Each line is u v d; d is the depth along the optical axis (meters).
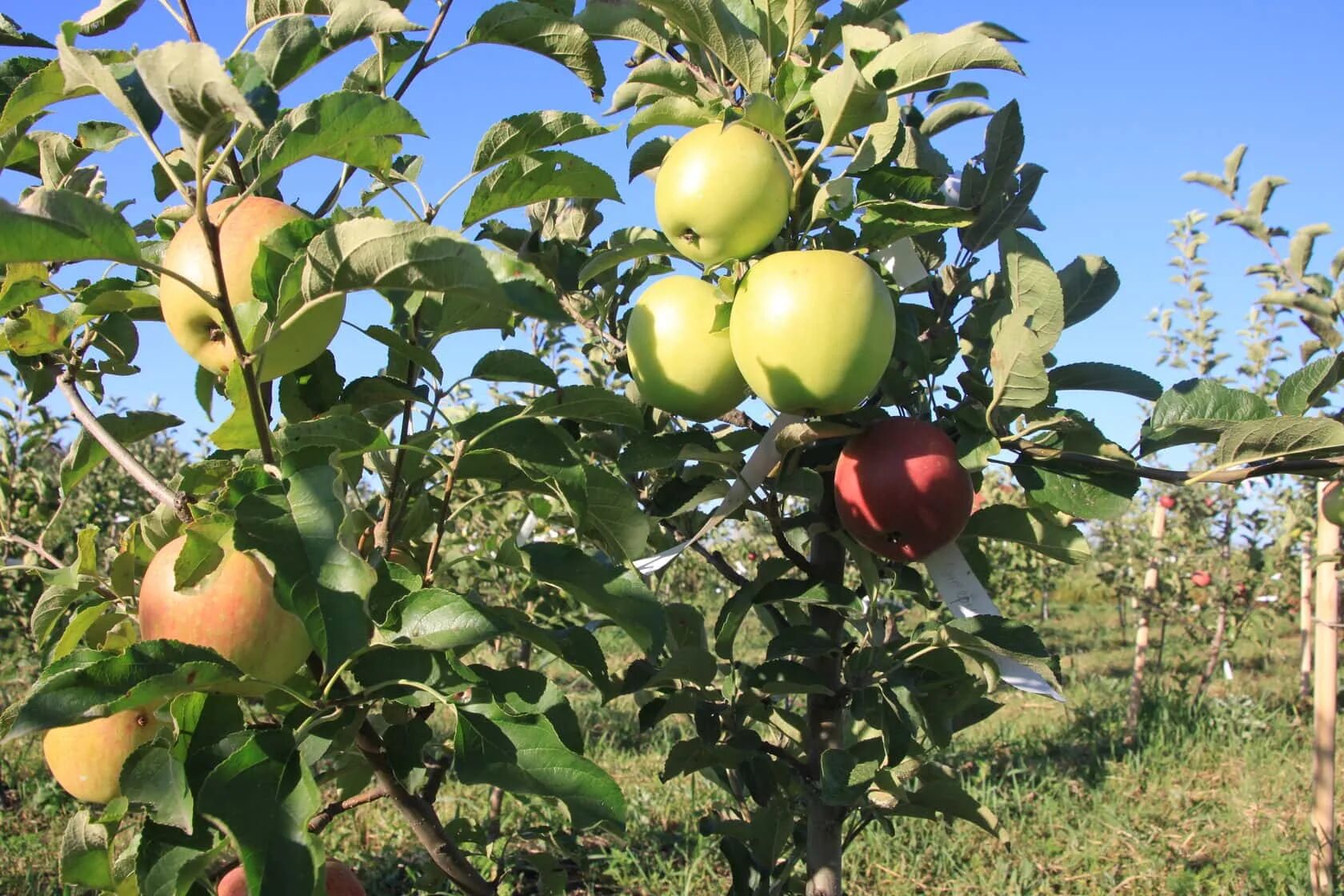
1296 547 2.84
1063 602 7.01
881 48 0.55
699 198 0.51
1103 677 3.42
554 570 0.45
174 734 0.41
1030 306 0.53
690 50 0.63
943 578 0.58
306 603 0.35
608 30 0.60
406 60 0.48
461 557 0.47
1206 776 2.15
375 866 1.59
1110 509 0.55
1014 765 2.19
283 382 0.49
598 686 0.48
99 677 0.35
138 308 0.52
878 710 0.57
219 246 0.39
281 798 0.35
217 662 0.37
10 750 2.13
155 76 0.32
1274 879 1.53
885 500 0.55
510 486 0.49
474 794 1.81
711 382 0.55
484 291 0.36
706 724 0.63
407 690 0.41
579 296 0.68
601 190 0.48
